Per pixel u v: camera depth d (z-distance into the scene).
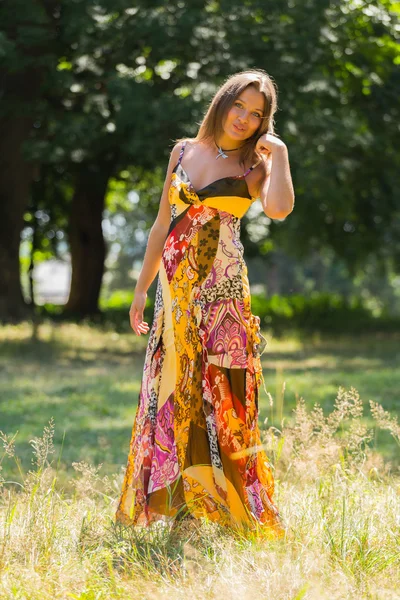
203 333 4.45
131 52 19.95
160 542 4.17
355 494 4.84
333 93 20.33
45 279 93.88
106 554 3.96
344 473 5.12
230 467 4.39
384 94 23.36
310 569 3.70
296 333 28.25
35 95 21.77
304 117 19.66
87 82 20.94
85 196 31.03
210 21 19.28
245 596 3.43
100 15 19.39
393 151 24.95
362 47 22.20
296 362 19.06
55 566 3.89
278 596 3.43
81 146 20.36
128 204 47.06
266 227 33.25
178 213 4.53
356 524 4.32
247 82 4.46
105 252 31.92
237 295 4.48
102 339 23.45
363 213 30.17
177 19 19.23
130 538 4.23
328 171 23.14
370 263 41.56
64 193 33.12
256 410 4.51
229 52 19.12
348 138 21.14
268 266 34.03
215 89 18.81
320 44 20.72
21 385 13.41
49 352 19.39
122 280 80.38
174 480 4.36
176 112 18.28
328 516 4.45
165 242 4.59
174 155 4.68
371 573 3.82
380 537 4.27
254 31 19.44
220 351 4.43
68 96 22.03
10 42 19.22
